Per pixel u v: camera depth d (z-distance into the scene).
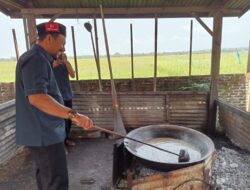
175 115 3.77
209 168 1.95
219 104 3.57
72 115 1.40
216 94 3.58
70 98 3.02
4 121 2.83
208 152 1.99
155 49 3.81
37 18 3.74
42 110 1.33
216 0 3.24
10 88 4.40
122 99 3.76
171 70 4.83
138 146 2.35
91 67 5.00
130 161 2.19
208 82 4.30
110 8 3.38
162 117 3.78
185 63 4.86
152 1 3.31
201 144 2.25
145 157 2.00
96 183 2.41
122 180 2.25
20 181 2.44
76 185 2.38
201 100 3.67
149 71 4.83
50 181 1.60
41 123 1.47
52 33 1.45
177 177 1.78
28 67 1.32
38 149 1.51
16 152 3.08
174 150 2.28
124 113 3.81
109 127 3.78
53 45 1.48
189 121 3.76
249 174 2.40
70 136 3.66
